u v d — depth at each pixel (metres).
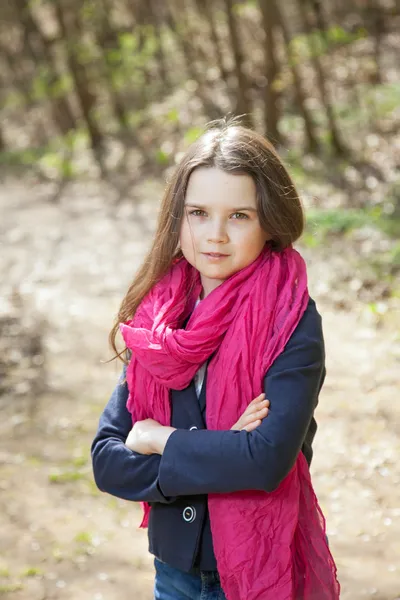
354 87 17.80
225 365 2.21
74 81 20.80
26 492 5.70
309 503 2.38
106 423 2.44
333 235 11.02
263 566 2.22
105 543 5.01
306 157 15.51
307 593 2.32
